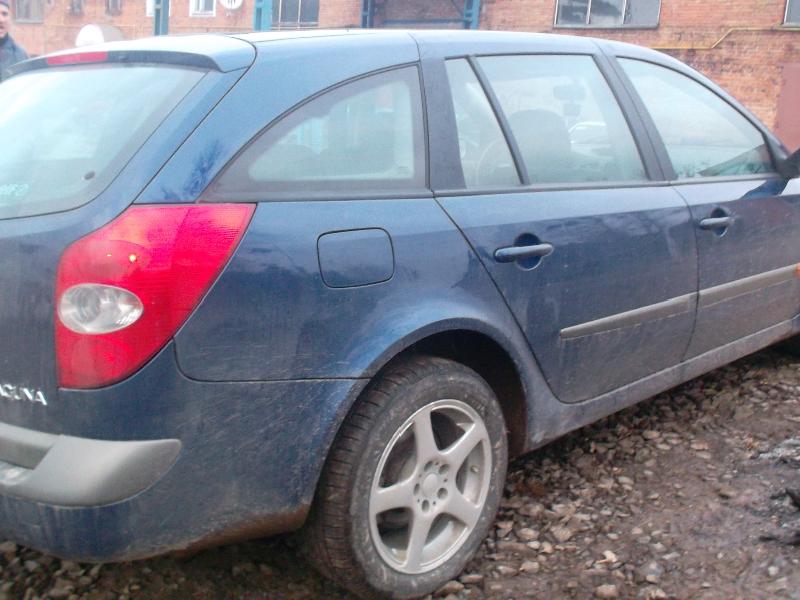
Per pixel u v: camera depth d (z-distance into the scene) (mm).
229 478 2170
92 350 1993
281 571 2719
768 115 16766
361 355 2307
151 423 2033
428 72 2723
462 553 2656
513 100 2969
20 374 2104
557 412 2986
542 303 2812
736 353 3859
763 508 3066
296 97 2361
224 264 2082
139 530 2064
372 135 2516
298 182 2305
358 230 2348
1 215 2203
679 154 3553
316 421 2264
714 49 17125
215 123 2201
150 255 1995
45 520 2035
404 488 2465
